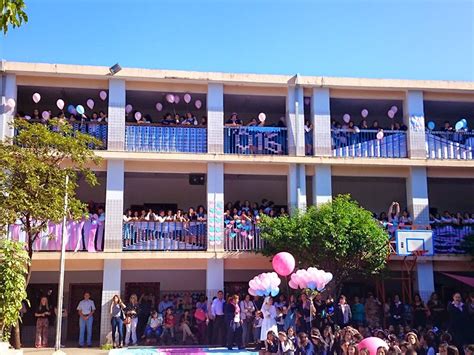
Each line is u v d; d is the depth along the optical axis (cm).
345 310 1719
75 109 2008
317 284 1502
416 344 1334
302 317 1689
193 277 2267
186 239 1952
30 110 2211
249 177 2306
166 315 1852
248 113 2338
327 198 2031
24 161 1489
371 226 1783
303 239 1761
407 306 1819
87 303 1862
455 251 2009
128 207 2327
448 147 2127
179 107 2272
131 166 1980
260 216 1948
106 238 1889
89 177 1612
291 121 2058
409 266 1983
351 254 1770
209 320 1847
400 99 2158
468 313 1723
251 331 1762
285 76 2067
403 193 2434
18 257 1422
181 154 1973
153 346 1792
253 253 1931
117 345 1781
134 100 2170
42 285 2166
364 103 2216
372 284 2248
